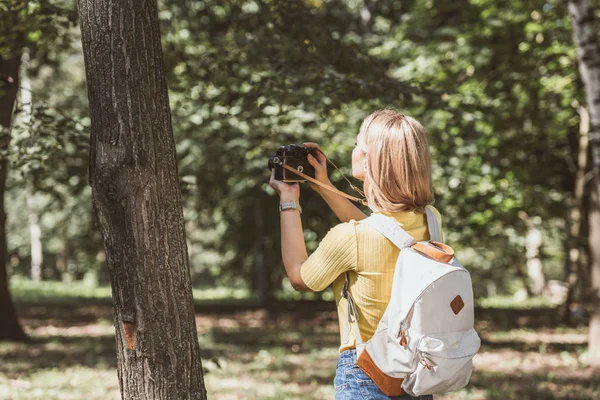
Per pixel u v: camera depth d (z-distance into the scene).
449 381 2.33
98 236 28.95
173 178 3.11
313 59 6.86
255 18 7.63
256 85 6.98
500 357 11.99
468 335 2.39
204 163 16.75
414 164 2.46
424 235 2.54
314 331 15.80
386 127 2.50
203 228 26.64
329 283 2.49
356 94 6.70
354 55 7.19
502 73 14.22
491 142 15.01
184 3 9.77
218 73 7.62
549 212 18.70
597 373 10.23
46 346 11.91
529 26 13.73
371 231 2.43
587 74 10.19
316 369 10.06
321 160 2.88
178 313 3.06
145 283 3.01
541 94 14.62
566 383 9.27
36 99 6.87
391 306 2.35
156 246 3.03
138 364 3.01
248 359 10.91
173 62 7.89
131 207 3.01
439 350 2.29
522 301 25.53
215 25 10.20
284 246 2.61
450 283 2.34
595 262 12.04
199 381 3.12
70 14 6.86
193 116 12.26
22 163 6.50
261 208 22.17
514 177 16.27
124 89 3.02
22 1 6.27
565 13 13.73
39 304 21.55
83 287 32.56
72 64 22.30
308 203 19.64
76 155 7.47
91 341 12.84
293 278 2.54
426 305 2.32
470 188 15.24
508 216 16.58
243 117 7.71
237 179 18.62
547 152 17.78
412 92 6.97
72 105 19.05
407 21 16.12
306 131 13.30
